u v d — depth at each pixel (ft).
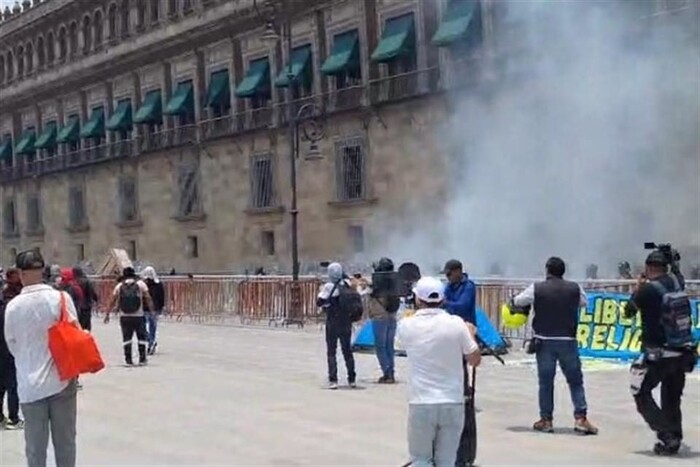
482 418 45.32
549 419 41.81
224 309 114.73
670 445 36.91
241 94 173.88
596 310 65.41
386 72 148.25
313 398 52.75
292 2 164.66
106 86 221.87
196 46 190.90
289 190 167.53
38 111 252.83
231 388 57.52
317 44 161.68
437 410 27.55
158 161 202.49
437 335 27.81
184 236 195.42
